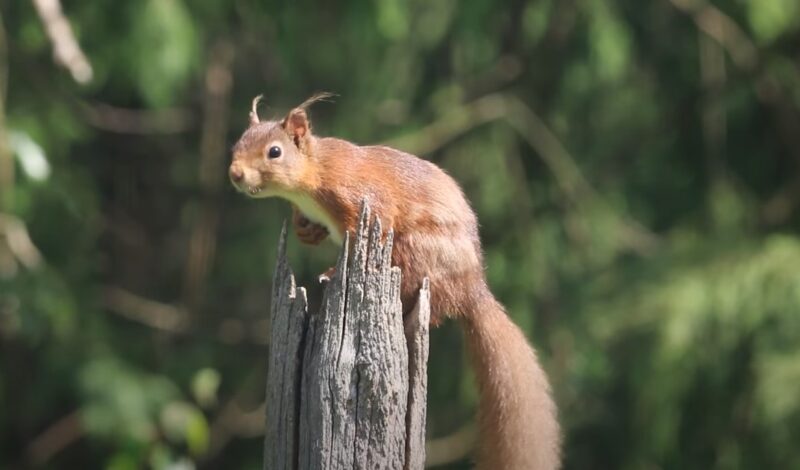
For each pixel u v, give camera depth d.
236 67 15.50
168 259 16.16
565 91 14.95
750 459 13.85
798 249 14.12
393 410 6.21
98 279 14.95
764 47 14.93
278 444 6.33
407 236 7.47
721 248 14.49
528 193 15.01
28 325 12.60
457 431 15.17
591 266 14.80
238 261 15.24
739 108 15.34
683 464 14.37
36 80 13.77
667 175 15.62
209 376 11.95
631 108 15.36
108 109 15.32
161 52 13.26
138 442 12.24
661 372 13.91
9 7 13.48
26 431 15.30
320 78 14.93
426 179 7.58
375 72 14.73
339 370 6.19
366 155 7.70
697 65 15.26
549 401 7.69
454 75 15.02
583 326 14.38
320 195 7.66
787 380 13.26
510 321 7.74
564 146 15.19
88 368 13.61
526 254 14.66
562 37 14.81
